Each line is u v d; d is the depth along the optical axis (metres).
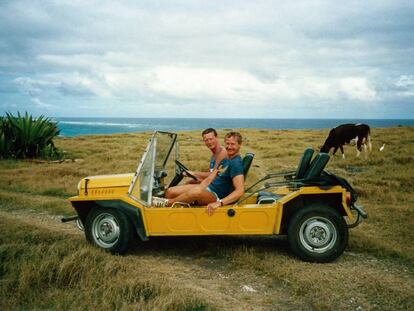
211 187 5.61
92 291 4.13
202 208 5.38
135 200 5.50
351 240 6.00
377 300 4.13
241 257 5.31
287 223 5.59
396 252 5.49
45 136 18.84
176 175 6.39
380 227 6.82
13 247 5.33
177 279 4.70
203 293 4.24
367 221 7.14
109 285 4.23
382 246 5.66
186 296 4.01
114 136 34.00
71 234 6.47
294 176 6.18
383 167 13.34
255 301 4.14
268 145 22.42
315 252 5.20
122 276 4.52
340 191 5.23
